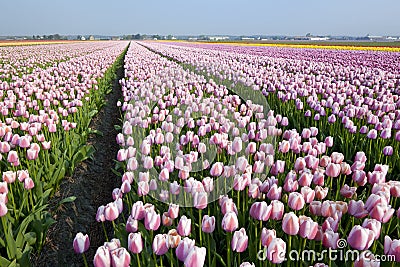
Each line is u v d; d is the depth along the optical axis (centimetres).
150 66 1755
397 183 332
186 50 3644
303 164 392
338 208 309
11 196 441
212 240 345
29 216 422
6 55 3067
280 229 362
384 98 821
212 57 2509
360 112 677
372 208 285
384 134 548
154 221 294
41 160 614
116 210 316
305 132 529
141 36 16362
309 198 313
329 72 1506
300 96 987
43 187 554
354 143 675
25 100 875
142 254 315
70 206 573
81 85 1132
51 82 1178
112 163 799
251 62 2153
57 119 707
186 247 249
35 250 452
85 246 281
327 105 777
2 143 491
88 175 704
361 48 4231
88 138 916
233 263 327
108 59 2405
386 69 1761
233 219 281
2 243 387
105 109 1260
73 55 3312
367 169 600
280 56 2814
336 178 551
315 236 281
